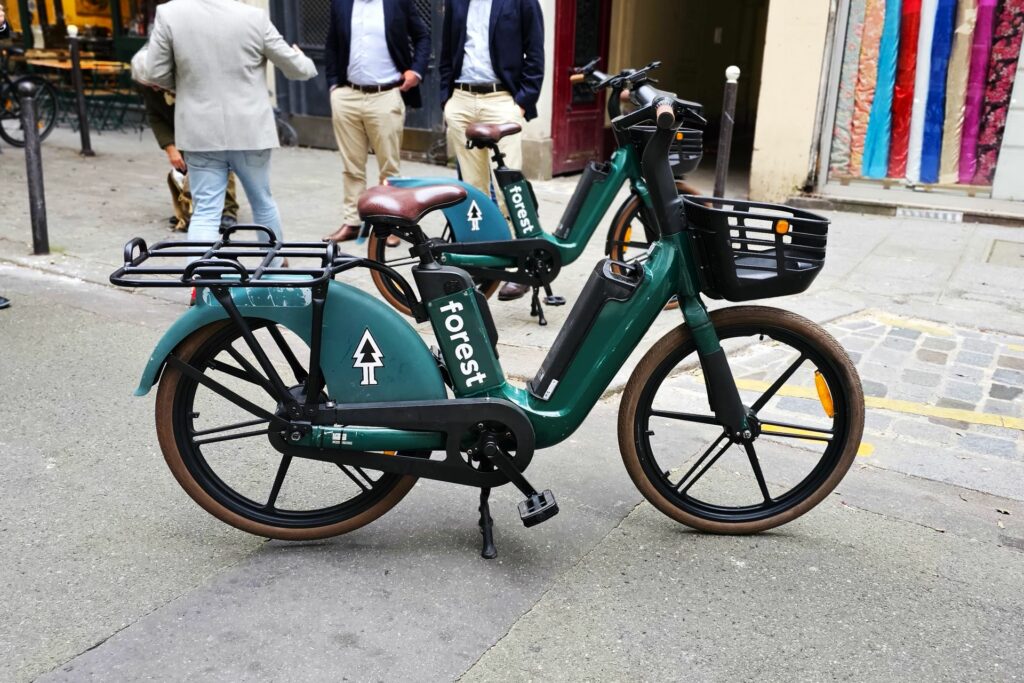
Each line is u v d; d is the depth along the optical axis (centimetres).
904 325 499
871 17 769
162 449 259
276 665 221
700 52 1327
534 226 463
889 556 278
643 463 279
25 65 1266
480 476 264
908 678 223
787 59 789
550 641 234
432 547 276
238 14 470
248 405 254
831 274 598
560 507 302
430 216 748
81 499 297
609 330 262
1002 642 238
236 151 490
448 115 568
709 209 250
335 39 614
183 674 216
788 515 285
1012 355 457
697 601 253
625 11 1035
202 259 231
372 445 256
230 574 259
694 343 271
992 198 773
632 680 220
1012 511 308
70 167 910
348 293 247
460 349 255
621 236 513
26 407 366
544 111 920
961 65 753
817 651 233
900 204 791
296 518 272
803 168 810
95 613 238
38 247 588
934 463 341
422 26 618
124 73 1190
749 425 278
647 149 260
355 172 641
